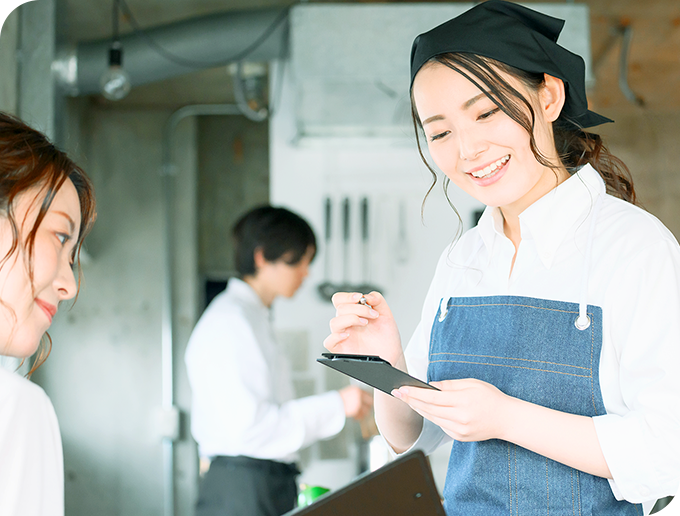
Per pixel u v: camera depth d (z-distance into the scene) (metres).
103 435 4.73
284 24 3.24
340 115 3.15
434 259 3.46
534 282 1.04
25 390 0.64
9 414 0.62
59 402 4.72
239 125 5.40
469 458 1.03
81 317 4.82
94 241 4.90
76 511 4.65
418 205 3.49
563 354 0.97
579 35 2.95
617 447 0.87
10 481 0.61
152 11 3.82
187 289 4.96
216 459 2.16
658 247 0.93
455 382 0.92
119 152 5.05
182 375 4.86
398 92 3.12
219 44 3.31
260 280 2.44
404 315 3.45
